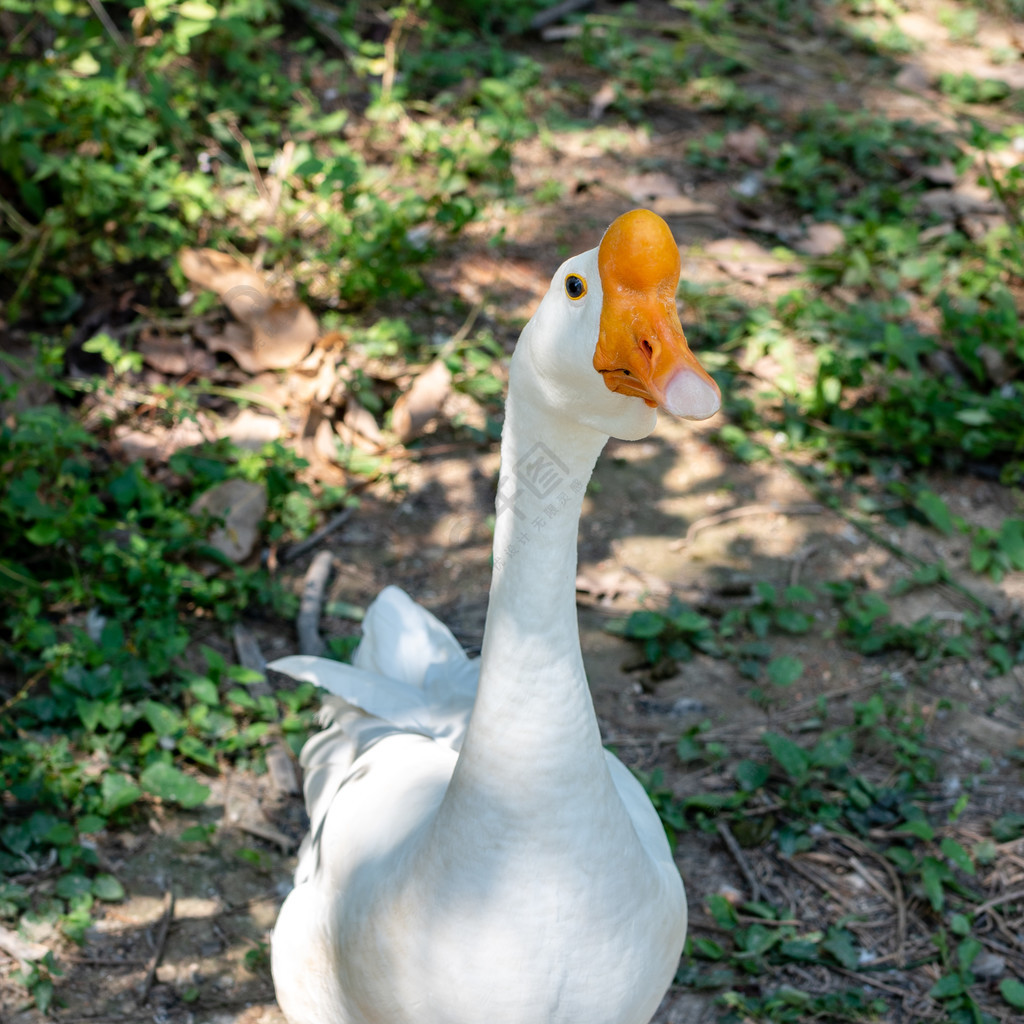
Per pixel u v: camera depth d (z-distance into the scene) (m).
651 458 4.90
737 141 6.78
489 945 2.04
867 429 5.02
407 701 2.83
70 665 3.53
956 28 8.58
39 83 4.83
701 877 3.37
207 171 5.66
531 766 1.99
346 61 6.91
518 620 1.97
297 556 4.27
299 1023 2.55
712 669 4.07
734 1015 2.97
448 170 5.73
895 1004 3.04
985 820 3.56
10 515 3.79
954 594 4.41
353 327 5.05
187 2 5.12
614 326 1.76
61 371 4.51
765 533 4.59
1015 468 4.91
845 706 3.94
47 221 4.73
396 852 2.24
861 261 5.66
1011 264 5.95
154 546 3.84
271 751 3.56
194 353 4.79
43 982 2.86
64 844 3.17
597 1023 2.16
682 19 8.25
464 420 4.89
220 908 3.15
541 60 7.54
